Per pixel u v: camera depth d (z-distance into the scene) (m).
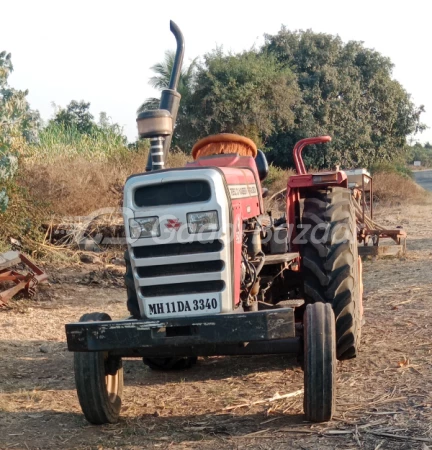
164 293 4.30
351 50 40.25
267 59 35.81
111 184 14.13
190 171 4.22
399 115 43.03
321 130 36.59
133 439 4.34
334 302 5.17
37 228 11.60
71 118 38.88
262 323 4.09
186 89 33.44
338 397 4.87
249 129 32.97
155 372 5.99
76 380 4.50
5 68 9.15
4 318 8.03
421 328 6.77
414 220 20.09
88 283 10.18
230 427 4.42
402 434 4.08
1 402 5.20
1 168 9.30
